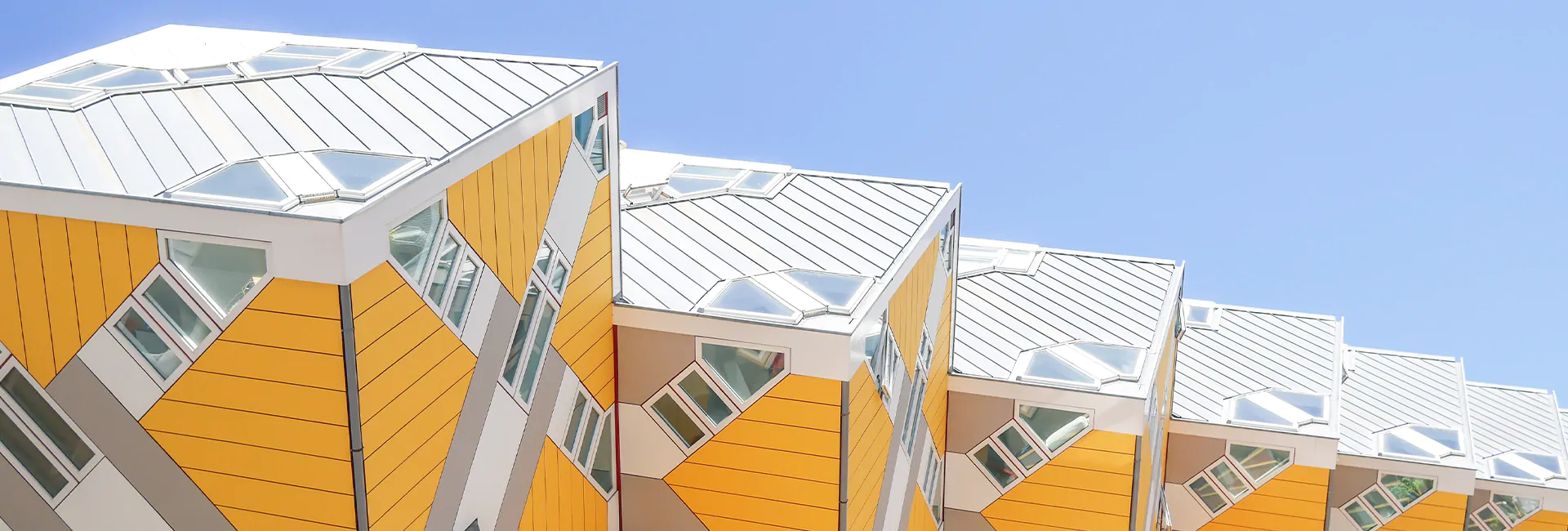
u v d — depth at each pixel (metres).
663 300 17.89
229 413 12.00
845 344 16.52
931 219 21.52
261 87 14.95
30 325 12.17
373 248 11.41
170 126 13.43
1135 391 21.39
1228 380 28.64
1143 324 25.17
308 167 12.43
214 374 11.84
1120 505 21.81
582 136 16.20
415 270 12.31
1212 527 26.86
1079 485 22.11
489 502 14.77
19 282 11.99
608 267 17.50
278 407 11.77
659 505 18.77
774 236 20.72
